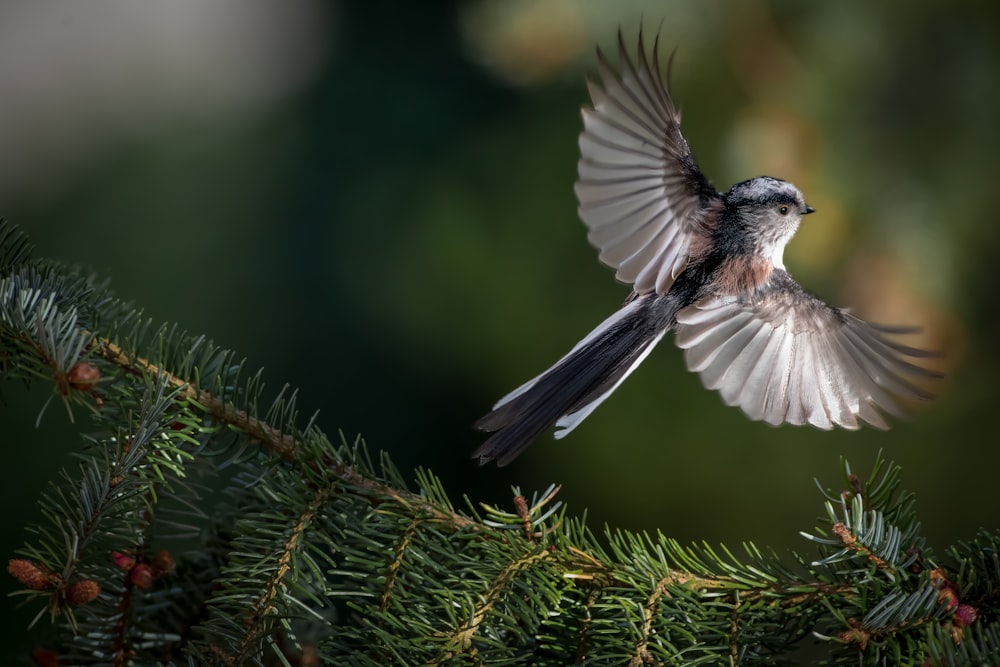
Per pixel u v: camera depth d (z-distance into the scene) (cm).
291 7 804
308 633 490
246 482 489
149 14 951
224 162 690
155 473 487
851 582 487
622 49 490
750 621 486
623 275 493
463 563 487
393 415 553
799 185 511
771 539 520
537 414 492
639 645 485
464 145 533
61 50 912
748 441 520
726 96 515
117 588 487
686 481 521
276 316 595
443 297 525
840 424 493
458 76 579
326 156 611
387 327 539
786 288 494
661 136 492
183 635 489
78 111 837
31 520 530
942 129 511
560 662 487
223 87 835
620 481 521
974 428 516
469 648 485
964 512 517
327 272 588
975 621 485
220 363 488
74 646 488
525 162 527
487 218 526
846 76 512
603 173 492
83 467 487
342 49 626
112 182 712
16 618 522
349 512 488
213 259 630
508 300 524
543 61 516
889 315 511
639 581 487
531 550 487
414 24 600
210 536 490
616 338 493
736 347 494
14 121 822
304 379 571
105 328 489
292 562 486
